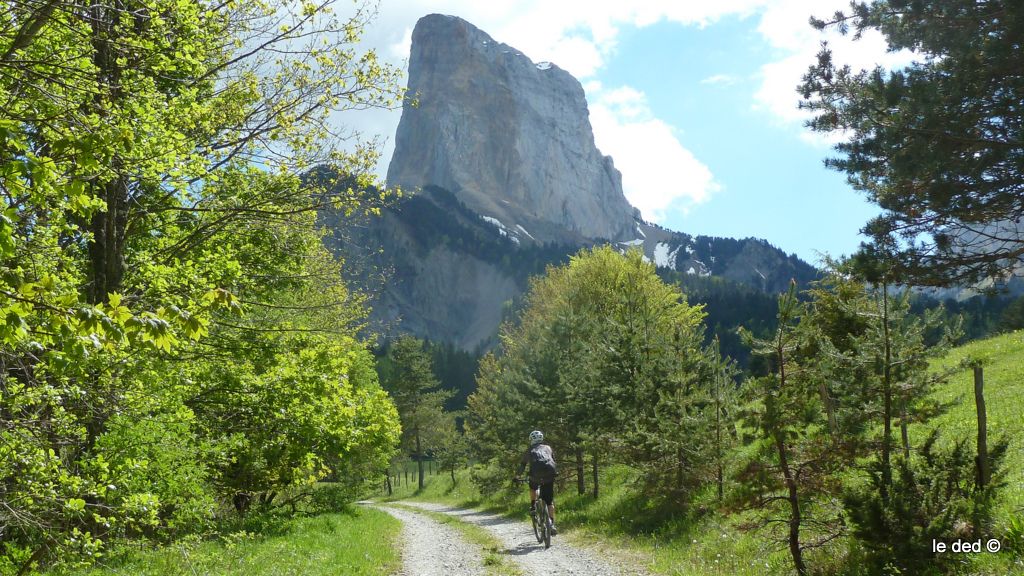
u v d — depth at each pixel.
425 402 72.50
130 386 10.42
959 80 12.30
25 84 6.64
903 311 9.96
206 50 11.85
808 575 9.30
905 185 13.45
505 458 34.16
